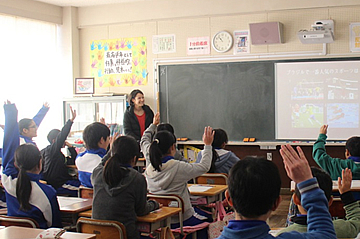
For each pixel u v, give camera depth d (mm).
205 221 3715
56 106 7621
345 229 1996
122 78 7590
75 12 7746
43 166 4914
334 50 6426
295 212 3223
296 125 6645
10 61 6828
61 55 7734
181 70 7199
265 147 6816
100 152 3916
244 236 1366
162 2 7285
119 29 7582
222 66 6961
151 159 3385
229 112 6953
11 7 6785
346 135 6438
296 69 6602
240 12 6816
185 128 7195
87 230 2785
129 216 2812
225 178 4152
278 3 6637
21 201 2936
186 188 3518
